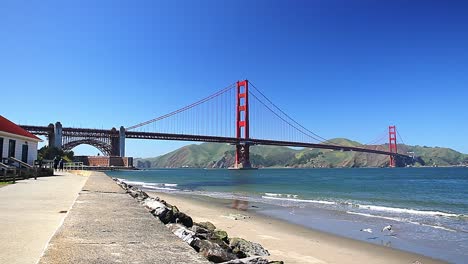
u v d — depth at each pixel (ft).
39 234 21.31
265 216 58.34
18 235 20.92
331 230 46.70
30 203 35.32
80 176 98.48
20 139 96.73
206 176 316.81
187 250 13.89
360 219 55.77
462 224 51.44
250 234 42.75
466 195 109.40
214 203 77.77
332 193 114.73
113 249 13.76
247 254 29.48
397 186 161.17
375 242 39.83
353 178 268.21
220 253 20.45
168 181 206.59
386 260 32.73
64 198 40.34
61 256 12.53
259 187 149.28
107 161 420.36
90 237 15.76
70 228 17.66
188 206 69.92
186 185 162.09
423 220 55.06
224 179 245.45
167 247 14.29
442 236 43.01
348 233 44.73
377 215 60.18
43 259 12.14
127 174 337.72
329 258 32.73
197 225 35.45
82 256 12.60
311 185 167.43
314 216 58.75
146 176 296.30
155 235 16.56
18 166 84.33
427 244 38.91
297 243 38.65
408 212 64.49
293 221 53.57
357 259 32.81
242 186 156.25
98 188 44.93
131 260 12.28
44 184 62.54
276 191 122.83
